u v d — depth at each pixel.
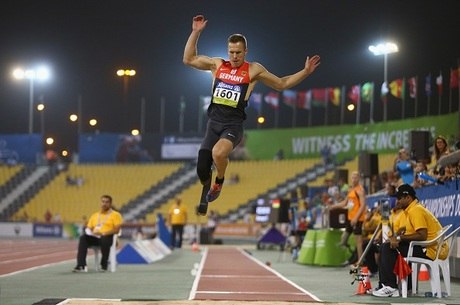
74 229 69.50
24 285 19.61
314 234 30.75
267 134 70.44
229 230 63.72
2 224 72.62
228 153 11.38
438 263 16.48
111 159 76.56
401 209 16.94
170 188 72.50
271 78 11.99
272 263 31.67
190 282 20.97
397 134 58.62
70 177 75.88
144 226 65.88
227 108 11.85
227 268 27.77
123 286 19.47
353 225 24.97
